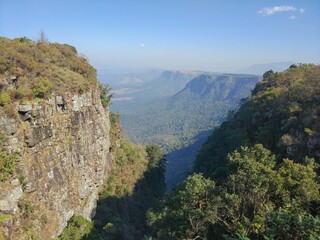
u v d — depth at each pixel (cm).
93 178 4272
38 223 2623
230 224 2472
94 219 4031
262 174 2488
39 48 3794
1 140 2383
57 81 3366
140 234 4594
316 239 1614
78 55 4747
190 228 2692
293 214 1862
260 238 2147
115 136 6006
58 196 3091
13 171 2438
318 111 3706
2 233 2208
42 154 2852
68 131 3484
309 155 3366
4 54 2791
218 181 3712
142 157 7131
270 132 4425
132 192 5647
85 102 4003
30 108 2670
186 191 3011
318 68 5562
